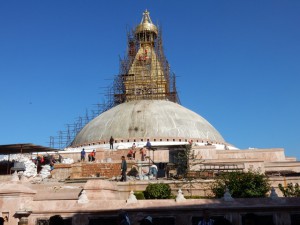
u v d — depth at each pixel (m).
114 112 49.00
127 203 17.41
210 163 28.94
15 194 17.47
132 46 58.66
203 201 17.09
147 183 22.62
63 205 17.72
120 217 12.90
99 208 17.34
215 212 16.62
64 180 26.62
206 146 34.94
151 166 28.83
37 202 17.97
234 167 28.78
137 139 43.31
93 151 35.72
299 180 24.38
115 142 43.56
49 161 34.84
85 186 18.86
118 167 30.44
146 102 50.44
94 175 30.25
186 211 16.80
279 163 31.83
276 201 16.92
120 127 45.22
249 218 9.38
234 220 16.52
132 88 54.81
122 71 56.53
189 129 45.38
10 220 17.11
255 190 19.72
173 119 46.34
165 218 16.86
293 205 16.64
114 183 22.81
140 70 55.81
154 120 45.59
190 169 27.81
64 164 31.05
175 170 28.25
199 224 11.13
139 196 20.39
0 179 27.38
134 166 30.42
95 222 17.19
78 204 17.67
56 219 9.05
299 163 31.64
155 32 59.19
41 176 30.72
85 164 30.67
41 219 17.44
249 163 29.58
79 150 40.59
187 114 48.81
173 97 55.91
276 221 16.55
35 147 32.28
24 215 17.09
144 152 32.78
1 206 17.41
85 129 48.69
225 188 18.95
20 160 32.72
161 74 55.47
